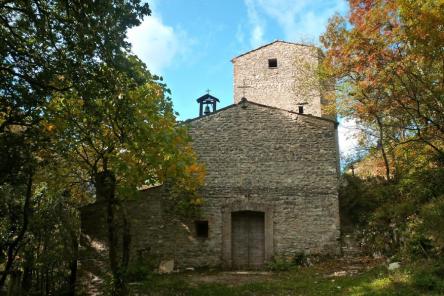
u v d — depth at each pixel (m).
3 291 12.04
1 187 10.91
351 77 14.51
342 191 16.75
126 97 9.09
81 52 8.28
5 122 9.23
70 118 9.95
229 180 15.47
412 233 11.75
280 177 15.41
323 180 15.27
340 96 16.14
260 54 23.69
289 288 11.06
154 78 10.67
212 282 12.36
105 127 10.37
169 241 14.96
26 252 12.22
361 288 9.80
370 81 12.49
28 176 10.55
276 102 22.67
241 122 15.98
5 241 11.61
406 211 13.04
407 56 11.44
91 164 11.38
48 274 13.02
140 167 10.54
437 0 10.12
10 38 8.52
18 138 9.30
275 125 15.88
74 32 8.11
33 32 8.51
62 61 8.46
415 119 12.97
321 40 14.84
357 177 18.11
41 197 13.14
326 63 14.42
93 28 7.84
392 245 13.29
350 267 13.15
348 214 15.93
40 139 9.73
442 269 9.45
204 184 15.38
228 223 15.12
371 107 13.29
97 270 14.27
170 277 13.31
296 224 14.99
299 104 22.36
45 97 9.42
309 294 10.33
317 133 15.69
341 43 13.60
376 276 10.69
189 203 14.98
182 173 11.55
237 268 14.88
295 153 15.57
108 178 10.60
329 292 10.16
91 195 16.19
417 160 15.29
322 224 14.91
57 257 12.48
